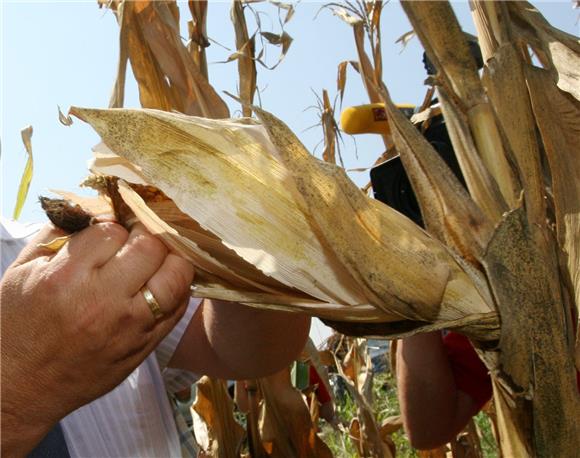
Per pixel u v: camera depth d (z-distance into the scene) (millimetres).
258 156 750
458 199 745
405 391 1610
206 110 1143
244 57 1343
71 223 799
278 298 779
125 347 768
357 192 710
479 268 740
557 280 761
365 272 699
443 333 1689
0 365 751
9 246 1231
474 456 2150
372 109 990
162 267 771
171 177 726
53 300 736
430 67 931
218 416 1976
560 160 877
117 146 714
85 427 1226
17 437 784
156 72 1148
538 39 913
